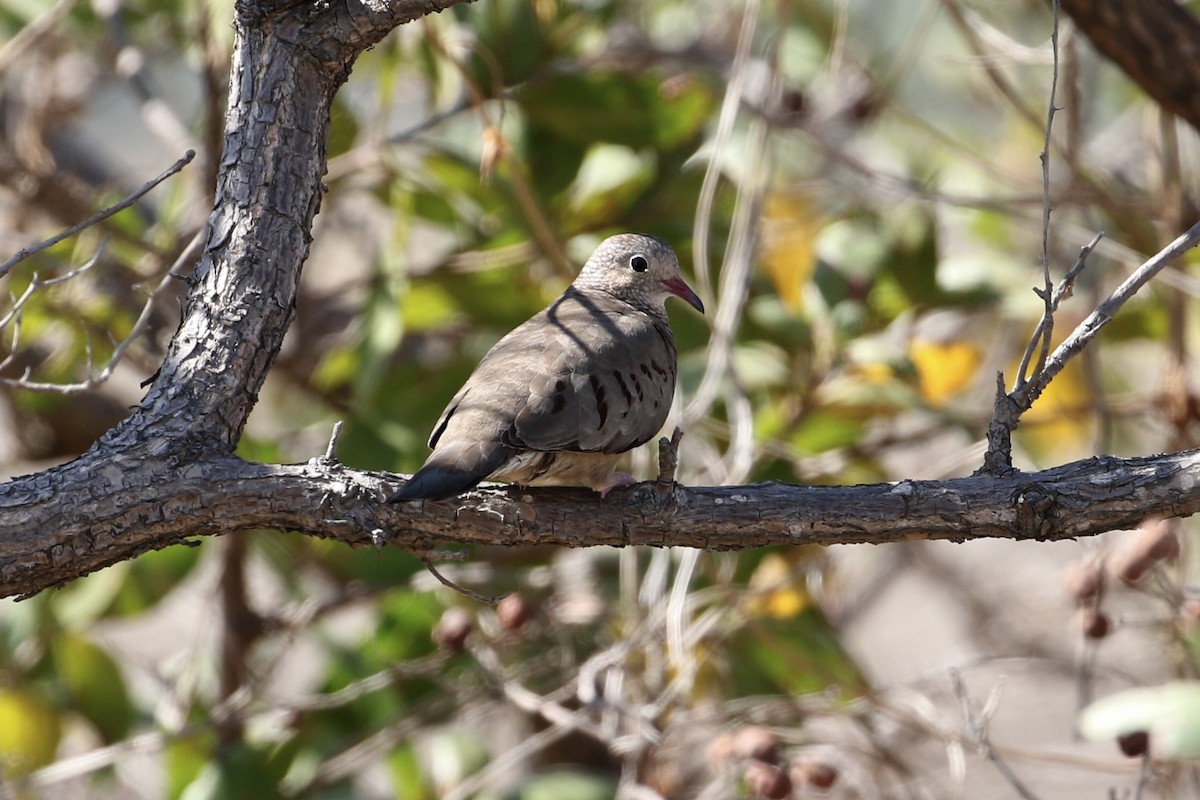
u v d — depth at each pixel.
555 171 12.59
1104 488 6.73
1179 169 11.70
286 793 11.62
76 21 13.82
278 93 7.09
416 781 11.98
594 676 10.55
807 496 7.14
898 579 17.78
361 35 7.07
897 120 15.84
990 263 13.00
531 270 12.56
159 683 12.75
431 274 12.29
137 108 15.54
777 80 11.68
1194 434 12.12
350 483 6.99
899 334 12.83
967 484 6.92
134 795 13.59
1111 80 17.08
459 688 11.03
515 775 13.54
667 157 12.73
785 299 13.33
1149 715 9.19
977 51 11.92
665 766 10.97
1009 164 15.90
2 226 13.64
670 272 10.43
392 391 12.65
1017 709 14.21
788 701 10.64
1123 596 13.47
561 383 8.03
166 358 7.01
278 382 14.30
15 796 11.83
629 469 11.89
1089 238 11.82
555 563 12.52
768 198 14.18
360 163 12.14
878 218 13.27
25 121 13.60
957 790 10.02
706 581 11.98
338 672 12.02
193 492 6.74
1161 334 13.14
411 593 12.12
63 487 6.58
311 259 15.01
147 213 14.67
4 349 12.62
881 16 15.88
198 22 12.14
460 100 12.12
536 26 11.95
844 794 11.48
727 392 11.89
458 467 7.20
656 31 15.76
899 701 11.06
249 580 13.46
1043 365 6.86
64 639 12.10
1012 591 15.59
